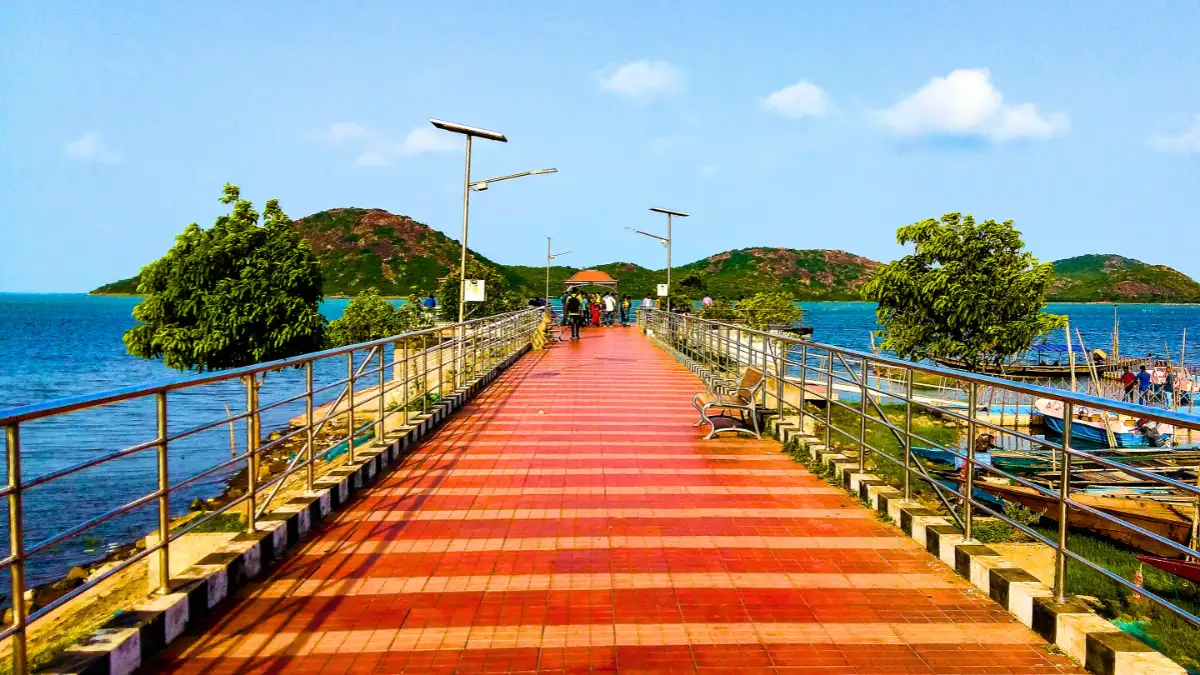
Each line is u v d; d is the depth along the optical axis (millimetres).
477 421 10805
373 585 4664
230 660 3697
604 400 12984
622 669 3617
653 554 5273
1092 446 19750
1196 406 26891
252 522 5090
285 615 4219
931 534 5320
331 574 4844
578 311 29516
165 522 4082
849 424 16391
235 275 17391
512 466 7953
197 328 17078
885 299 20594
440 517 6113
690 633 4023
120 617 3742
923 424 17672
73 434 25266
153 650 3713
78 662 3285
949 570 5000
